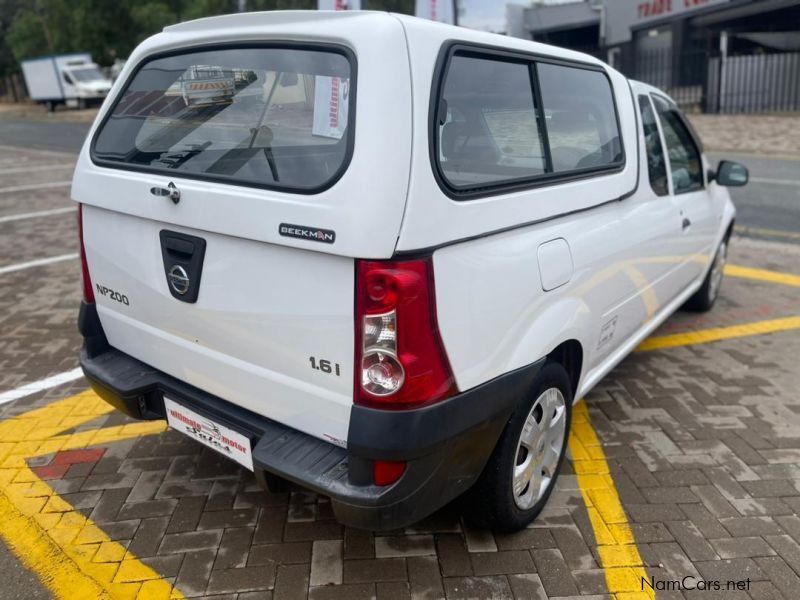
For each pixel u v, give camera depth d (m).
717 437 3.64
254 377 2.45
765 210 9.14
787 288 6.18
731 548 2.80
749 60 19.95
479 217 2.27
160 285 2.65
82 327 3.13
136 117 2.85
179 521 2.96
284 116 2.29
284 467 2.30
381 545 2.81
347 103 2.12
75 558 2.75
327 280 2.12
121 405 2.90
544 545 2.82
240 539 2.85
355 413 2.15
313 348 2.22
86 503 3.09
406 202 2.02
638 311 3.78
